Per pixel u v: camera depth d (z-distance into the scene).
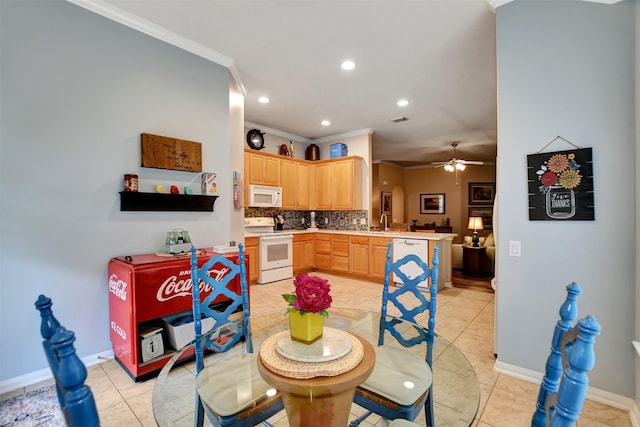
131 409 1.81
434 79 3.56
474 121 5.15
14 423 1.71
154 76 2.62
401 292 2.09
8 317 1.98
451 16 2.40
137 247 2.54
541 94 2.07
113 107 2.40
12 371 1.99
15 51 1.99
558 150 2.01
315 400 1.13
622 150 1.83
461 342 2.79
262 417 1.33
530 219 2.12
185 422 1.62
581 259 1.96
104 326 2.38
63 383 0.60
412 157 8.43
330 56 3.04
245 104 4.35
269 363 1.20
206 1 2.25
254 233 5.18
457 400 1.55
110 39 2.38
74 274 2.24
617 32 1.84
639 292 1.76
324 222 6.54
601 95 1.88
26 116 2.04
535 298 2.12
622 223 1.84
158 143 2.61
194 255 1.85
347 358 1.23
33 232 2.07
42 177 2.10
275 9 2.34
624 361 1.84
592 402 1.90
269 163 5.38
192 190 2.88
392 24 2.52
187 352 1.85
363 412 1.75
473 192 8.99
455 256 6.66
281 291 4.57
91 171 2.30
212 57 2.99
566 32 1.98
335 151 5.86
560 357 0.98
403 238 4.86
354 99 4.16
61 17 2.16
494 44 2.81
